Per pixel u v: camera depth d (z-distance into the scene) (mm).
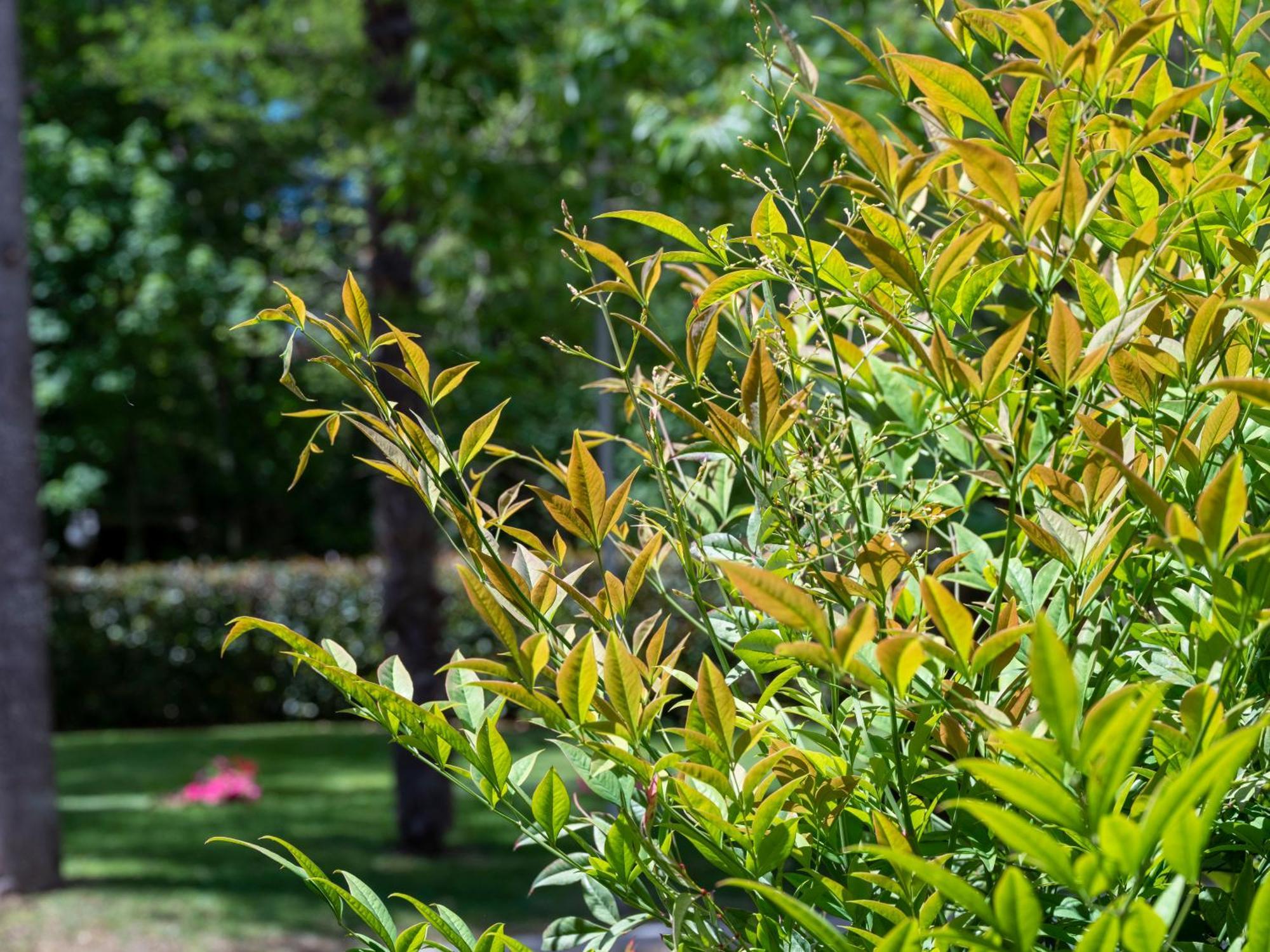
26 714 6098
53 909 5785
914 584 1137
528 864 7023
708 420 1172
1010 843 625
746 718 1076
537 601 1071
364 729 13367
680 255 1116
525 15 7137
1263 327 1050
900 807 923
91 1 16812
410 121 6871
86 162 16250
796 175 1045
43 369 16562
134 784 9844
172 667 14023
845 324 1341
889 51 1059
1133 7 1035
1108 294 1023
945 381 945
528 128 7832
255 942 5406
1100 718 610
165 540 22531
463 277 7484
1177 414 1104
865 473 1257
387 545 7262
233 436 20062
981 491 1364
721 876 3594
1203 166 1053
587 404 10266
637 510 1259
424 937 998
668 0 6938
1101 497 969
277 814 8438
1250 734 572
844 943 702
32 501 6125
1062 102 973
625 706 904
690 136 5938
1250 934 648
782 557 1095
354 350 1042
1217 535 715
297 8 11961
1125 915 621
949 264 917
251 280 16703
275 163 18172
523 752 8516
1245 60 1024
